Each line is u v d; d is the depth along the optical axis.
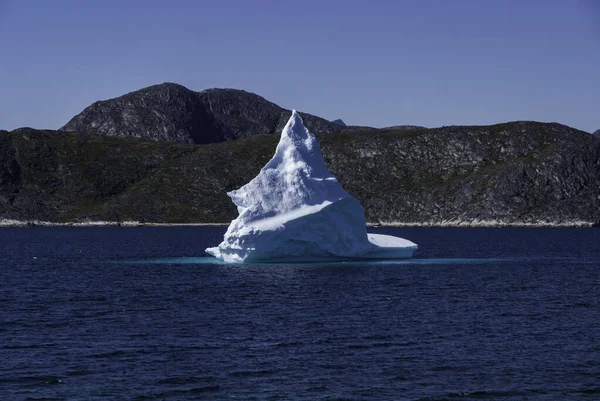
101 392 42.75
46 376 45.69
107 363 48.84
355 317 66.31
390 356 51.22
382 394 42.91
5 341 55.31
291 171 108.19
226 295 80.31
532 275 104.25
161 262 128.88
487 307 72.31
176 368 47.75
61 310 70.62
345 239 111.50
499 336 57.84
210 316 66.94
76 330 59.97
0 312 69.25
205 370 47.38
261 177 108.00
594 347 53.94
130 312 69.44
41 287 89.88
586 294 82.31
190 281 94.19
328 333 58.94
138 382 44.69
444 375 46.59
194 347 53.69
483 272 107.69
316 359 50.38
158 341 55.66
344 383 44.88
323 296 79.25
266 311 69.62
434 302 75.31
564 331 59.88
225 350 52.75
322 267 107.00
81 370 47.06
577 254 156.38
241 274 99.62
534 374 46.84
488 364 49.16
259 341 55.84
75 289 87.31
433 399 42.12
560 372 47.28
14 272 111.19
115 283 93.56
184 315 67.50
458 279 96.38
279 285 88.19
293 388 43.88
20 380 44.81
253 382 44.94
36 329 60.34
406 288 86.00
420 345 54.59
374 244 118.06
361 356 51.22
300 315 67.31
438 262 125.19
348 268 106.25
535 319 65.44
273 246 105.69
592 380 45.59
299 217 104.81
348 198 109.69
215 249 114.62
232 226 106.75
